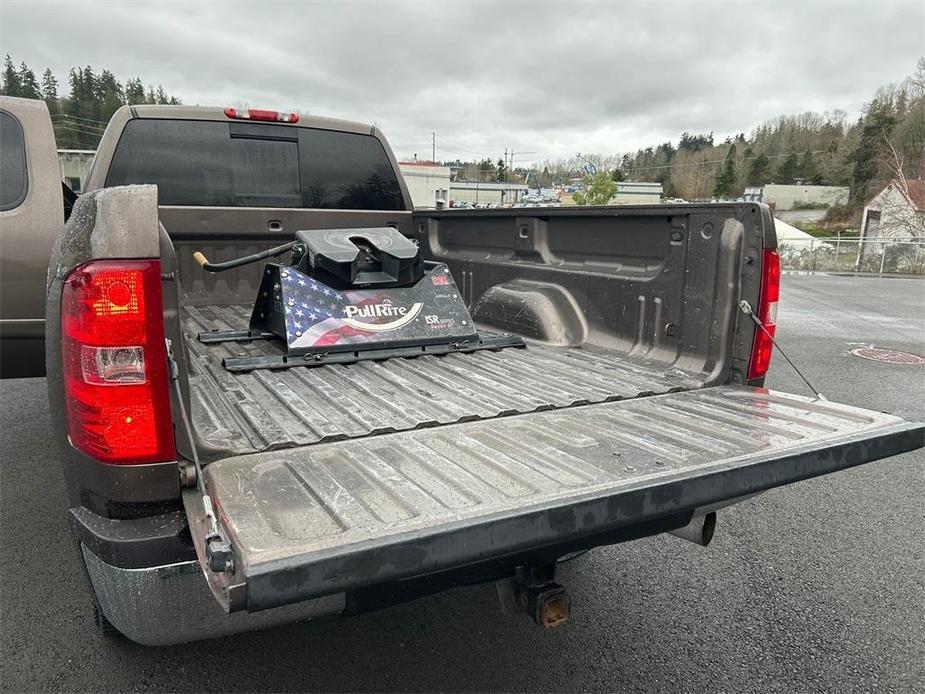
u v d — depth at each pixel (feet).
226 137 13.73
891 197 123.75
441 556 4.99
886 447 7.24
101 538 5.48
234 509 5.27
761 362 8.91
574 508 5.49
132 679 8.02
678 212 9.39
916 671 8.50
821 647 8.95
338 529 4.96
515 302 12.11
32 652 8.45
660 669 8.48
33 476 13.70
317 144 14.56
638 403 8.38
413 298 11.20
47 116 11.55
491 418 7.77
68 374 5.56
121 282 5.28
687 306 9.53
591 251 11.10
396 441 6.93
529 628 9.28
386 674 8.26
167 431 5.63
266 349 10.67
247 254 14.40
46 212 11.40
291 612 5.83
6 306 11.36
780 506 13.42
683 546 11.72
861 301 49.80
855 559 11.32
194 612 5.70
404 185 15.61
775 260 8.58
